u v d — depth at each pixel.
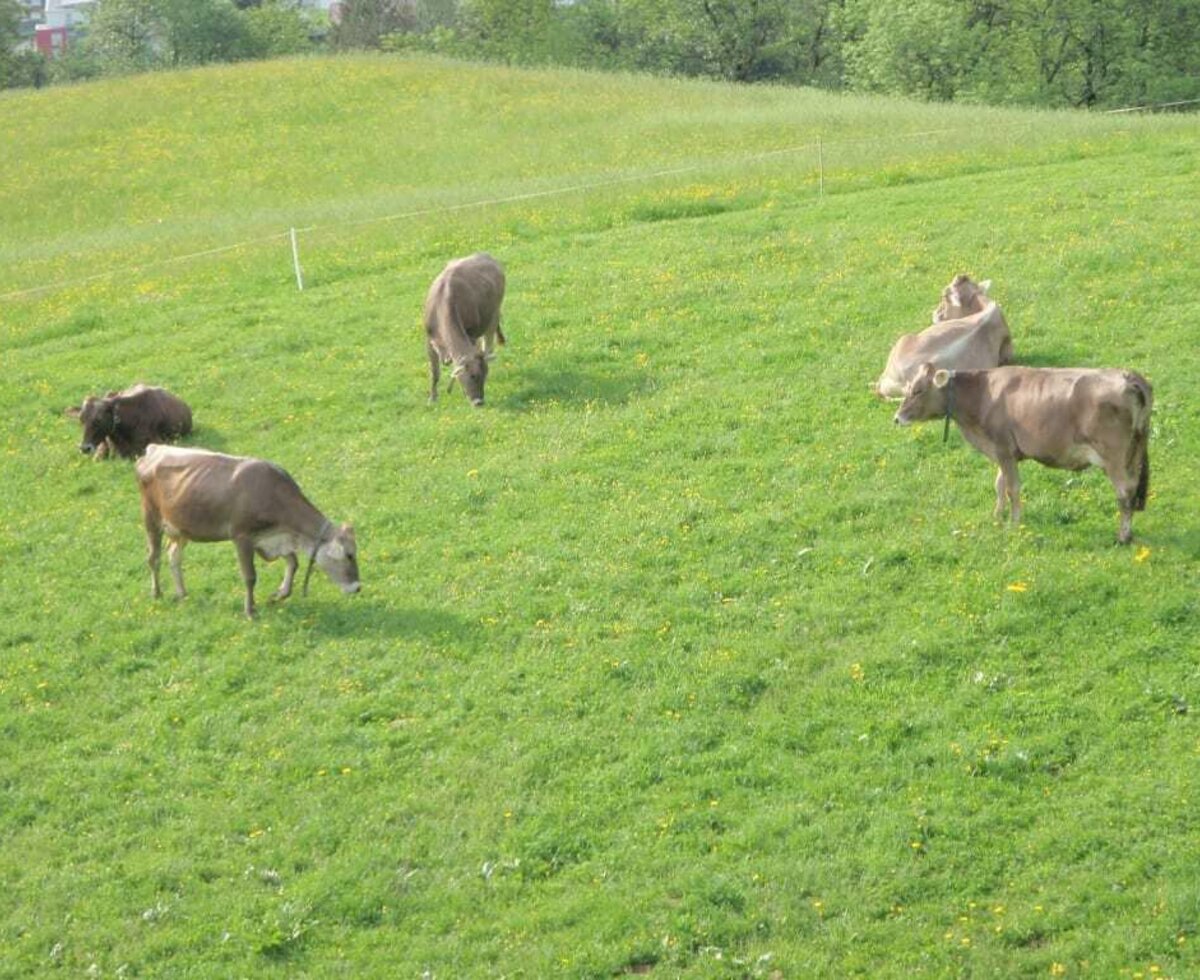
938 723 16.81
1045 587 18.75
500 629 19.42
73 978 14.53
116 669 19.55
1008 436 19.70
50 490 24.91
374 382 27.67
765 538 20.81
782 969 13.90
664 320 28.91
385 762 17.19
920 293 28.59
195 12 107.94
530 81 61.38
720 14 84.38
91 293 35.62
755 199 37.09
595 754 16.94
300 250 37.00
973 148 40.09
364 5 110.88
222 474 19.75
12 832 16.66
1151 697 16.77
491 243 35.81
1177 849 14.68
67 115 60.12
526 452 24.12
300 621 20.08
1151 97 64.44
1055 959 13.69
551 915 14.70
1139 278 27.75
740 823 15.70
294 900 15.21
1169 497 20.44
